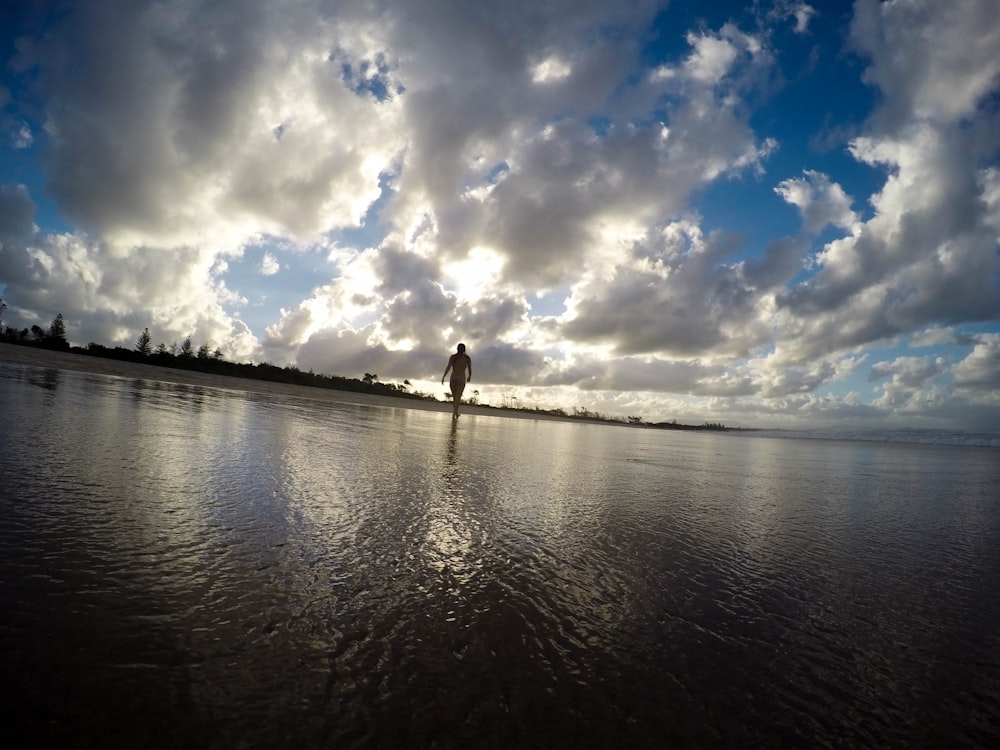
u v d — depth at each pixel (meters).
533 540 2.05
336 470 3.10
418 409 16.92
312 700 0.94
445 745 0.86
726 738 0.94
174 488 2.27
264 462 3.09
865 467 6.48
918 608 1.62
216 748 0.81
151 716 0.86
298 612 1.26
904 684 1.17
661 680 1.11
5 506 1.77
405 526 2.06
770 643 1.33
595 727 0.94
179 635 1.10
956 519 3.15
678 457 6.68
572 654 1.19
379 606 1.34
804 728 0.99
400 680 1.03
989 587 1.86
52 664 0.95
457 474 3.45
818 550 2.23
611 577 1.71
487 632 1.26
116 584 1.29
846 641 1.37
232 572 1.45
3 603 1.14
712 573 1.83
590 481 3.76
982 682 1.20
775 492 3.89
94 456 2.72
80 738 0.79
